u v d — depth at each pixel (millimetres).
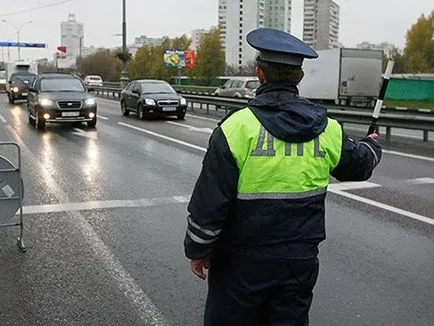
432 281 5094
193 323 4242
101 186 9258
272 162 2432
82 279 5102
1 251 5879
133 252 5855
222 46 64750
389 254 5828
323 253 5844
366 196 8648
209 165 2467
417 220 7195
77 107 18719
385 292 4832
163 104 22250
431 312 4445
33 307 4508
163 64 72000
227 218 2523
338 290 4871
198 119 22875
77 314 4383
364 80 29453
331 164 2592
